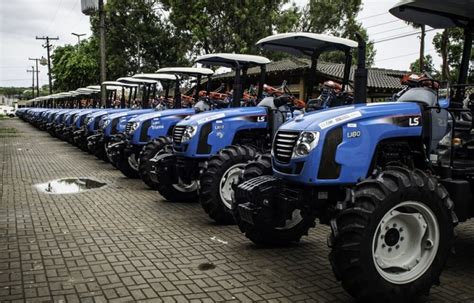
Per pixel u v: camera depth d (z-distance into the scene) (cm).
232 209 510
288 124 418
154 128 888
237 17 2161
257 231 490
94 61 3300
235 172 591
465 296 381
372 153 381
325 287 393
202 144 630
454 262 468
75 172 1084
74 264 442
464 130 457
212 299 365
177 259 460
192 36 2320
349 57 513
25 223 594
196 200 750
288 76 1545
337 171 373
